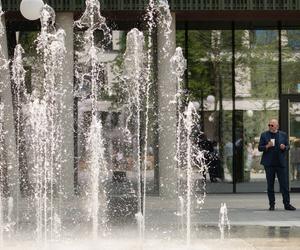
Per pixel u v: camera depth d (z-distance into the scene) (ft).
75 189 71.46
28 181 69.46
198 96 75.46
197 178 74.08
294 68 75.97
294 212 54.49
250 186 75.00
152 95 72.18
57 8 65.67
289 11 68.39
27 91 72.64
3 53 65.72
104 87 73.82
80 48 73.56
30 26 73.82
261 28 75.97
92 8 65.67
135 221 48.21
